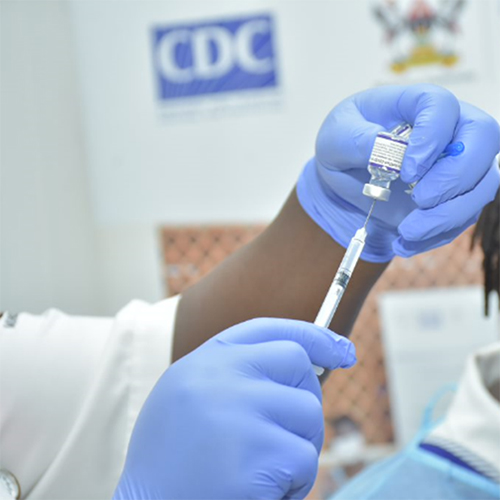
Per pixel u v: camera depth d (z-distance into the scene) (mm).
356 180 673
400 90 647
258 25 1815
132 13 1858
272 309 733
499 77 1737
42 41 1982
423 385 1938
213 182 1901
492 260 852
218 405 533
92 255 2072
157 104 1890
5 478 722
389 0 1758
